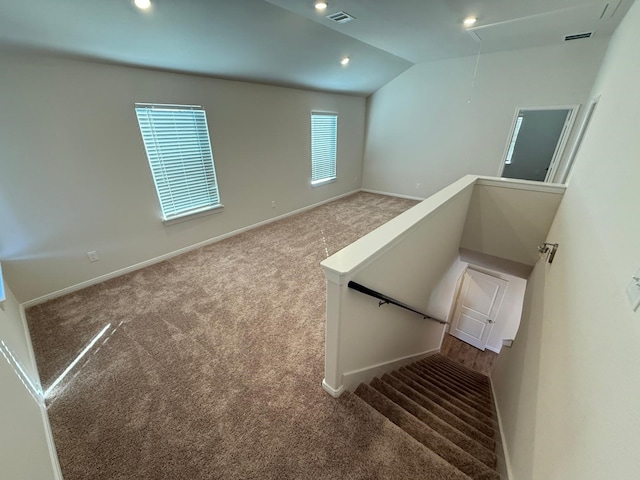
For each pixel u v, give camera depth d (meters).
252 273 3.24
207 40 2.66
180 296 2.79
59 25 2.00
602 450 0.68
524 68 4.37
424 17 2.91
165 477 1.32
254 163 4.30
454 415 1.97
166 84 3.04
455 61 4.93
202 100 3.41
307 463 1.34
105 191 2.86
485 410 2.33
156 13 2.14
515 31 3.42
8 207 2.34
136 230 3.19
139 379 1.87
